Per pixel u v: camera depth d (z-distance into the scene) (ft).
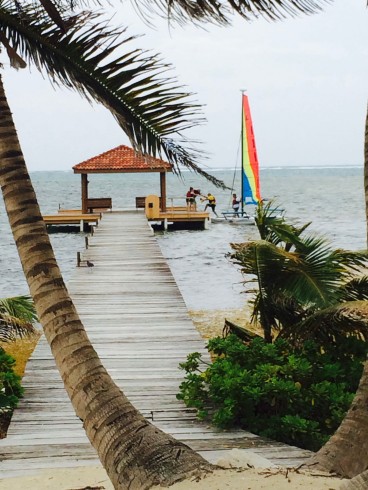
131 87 15.08
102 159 118.73
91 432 12.15
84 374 12.35
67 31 14.93
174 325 36.99
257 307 30.37
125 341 33.60
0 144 12.92
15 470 18.56
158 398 25.30
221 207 193.77
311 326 26.27
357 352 26.89
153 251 69.05
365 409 13.10
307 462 13.35
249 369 25.32
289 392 22.68
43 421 22.84
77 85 15.29
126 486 11.59
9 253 94.17
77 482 16.99
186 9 13.12
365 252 28.91
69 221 115.85
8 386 24.62
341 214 157.89
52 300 12.57
